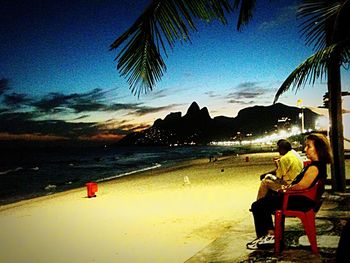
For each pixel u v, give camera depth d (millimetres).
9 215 12453
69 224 9930
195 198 12805
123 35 2691
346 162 20078
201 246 6652
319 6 4848
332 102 8852
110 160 90625
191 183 18188
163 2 2746
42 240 8344
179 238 7340
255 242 5062
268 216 4922
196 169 29812
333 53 4762
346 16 4715
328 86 8945
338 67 8719
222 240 5590
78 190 19781
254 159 37844
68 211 12203
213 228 7977
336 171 8867
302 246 4848
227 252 4941
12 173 50219
